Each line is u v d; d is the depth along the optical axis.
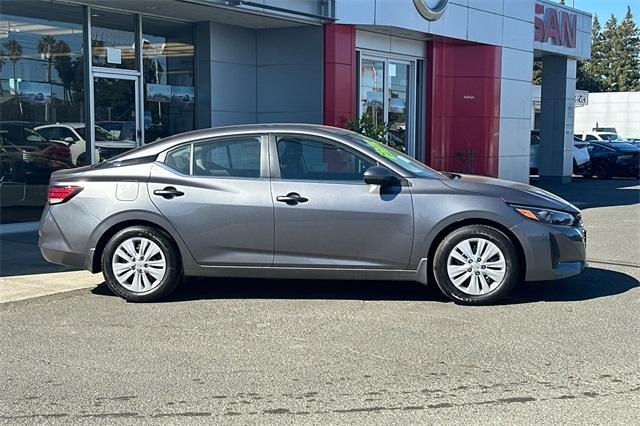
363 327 6.18
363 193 6.79
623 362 5.27
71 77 12.11
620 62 88.38
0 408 4.53
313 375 5.04
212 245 6.92
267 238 6.85
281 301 7.10
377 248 6.78
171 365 5.27
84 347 5.70
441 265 6.79
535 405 4.50
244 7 12.52
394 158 7.08
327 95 14.34
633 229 12.13
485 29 17.45
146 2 11.92
